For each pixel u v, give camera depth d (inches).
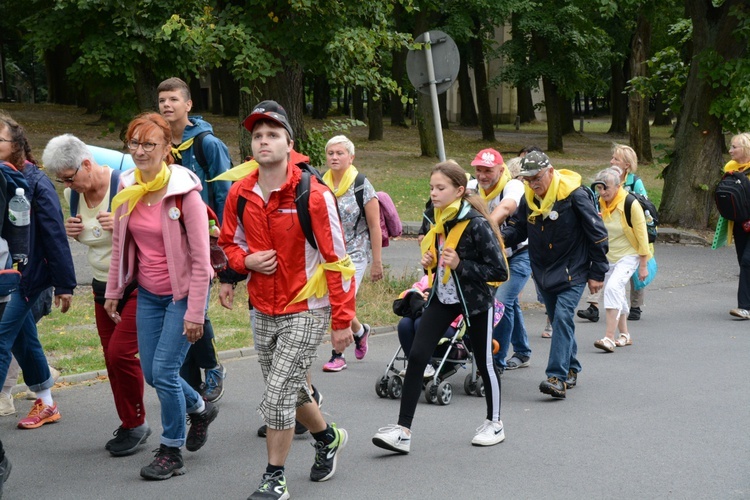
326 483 198.2
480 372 227.6
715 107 685.3
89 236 211.9
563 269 268.8
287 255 181.0
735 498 190.4
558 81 1309.1
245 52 446.3
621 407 264.4
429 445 227.1
